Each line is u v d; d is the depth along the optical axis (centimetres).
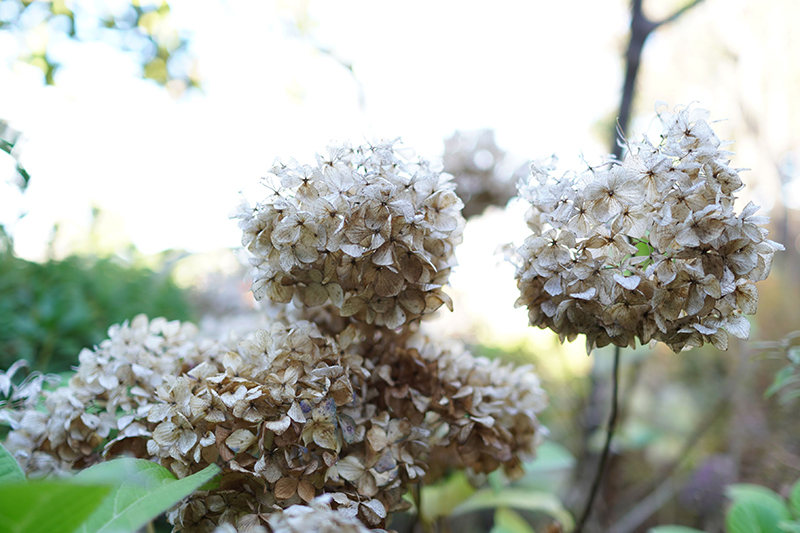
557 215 45
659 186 44
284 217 46
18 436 50
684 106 47
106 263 92
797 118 166
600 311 44
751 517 59
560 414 125
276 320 54
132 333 53
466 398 51
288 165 48
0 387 53
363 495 45
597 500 104
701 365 140
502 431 52
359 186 46
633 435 114
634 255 47
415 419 49
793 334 62
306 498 43
